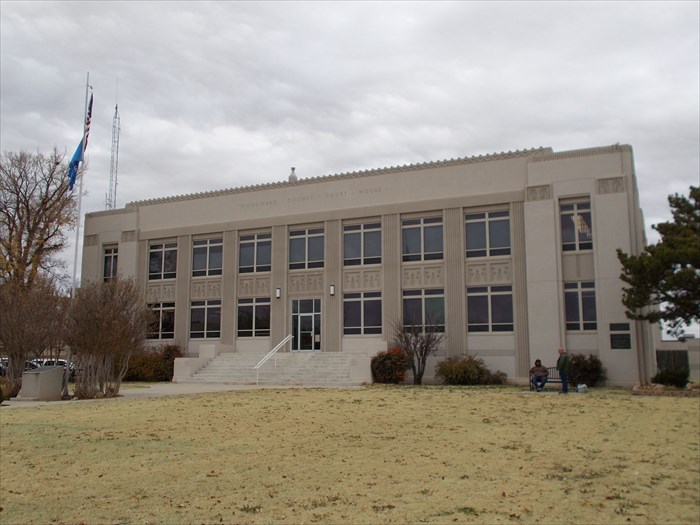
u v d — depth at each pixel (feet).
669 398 65.72
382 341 101.24
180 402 64.13
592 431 44.14
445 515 24.52
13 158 129.59
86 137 94.73
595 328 92.58
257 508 26.00
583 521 23.68
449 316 101.30
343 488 28.91
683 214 82.02
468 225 102.83
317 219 113.70
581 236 95.09
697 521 23.62
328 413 53.93
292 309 114.93
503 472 31.63
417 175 106.83
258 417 51.80
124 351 76.54
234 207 122.31
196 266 125.70
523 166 99.55
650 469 32.17
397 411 55.06
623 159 93.35
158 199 130.93
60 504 27.32
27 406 64.13
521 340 96.17
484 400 63.72
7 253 127.54
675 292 76.89
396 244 106.73
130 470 33.24
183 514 25.49
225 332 119.34
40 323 80.02
